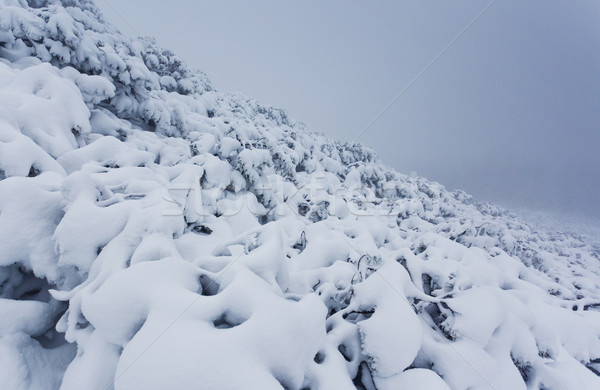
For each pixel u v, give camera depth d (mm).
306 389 1961
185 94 10188
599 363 3449
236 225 4305
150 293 1824
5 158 2785
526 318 2975
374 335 2311
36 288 2500
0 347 1826
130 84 6219
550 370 2736
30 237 2346
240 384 1418
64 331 2168
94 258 2387
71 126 4188
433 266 3336
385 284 2633
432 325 2828
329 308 2896
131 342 1587
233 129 6570
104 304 1795
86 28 7852
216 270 2361
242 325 1680
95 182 2814
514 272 4652
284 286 2697
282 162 6711
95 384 1728
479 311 2623
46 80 4297
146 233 2441
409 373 2195
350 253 3781
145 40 9719
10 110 3531
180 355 1474
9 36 5160
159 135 6660
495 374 2396
